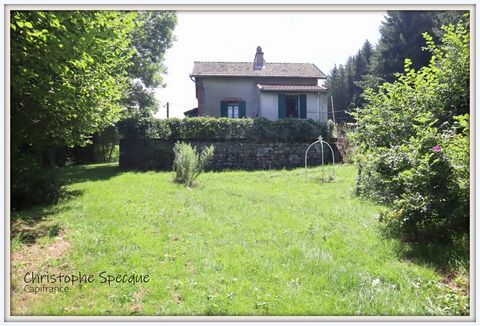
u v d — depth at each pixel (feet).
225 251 18.26
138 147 61.05
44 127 31.91
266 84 75.72
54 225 22.67
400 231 18.70
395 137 27.07
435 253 16.31
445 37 25.48
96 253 18.04
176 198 32.45
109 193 34.96
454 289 13.30
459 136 19.15
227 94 76.33
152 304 13.03
